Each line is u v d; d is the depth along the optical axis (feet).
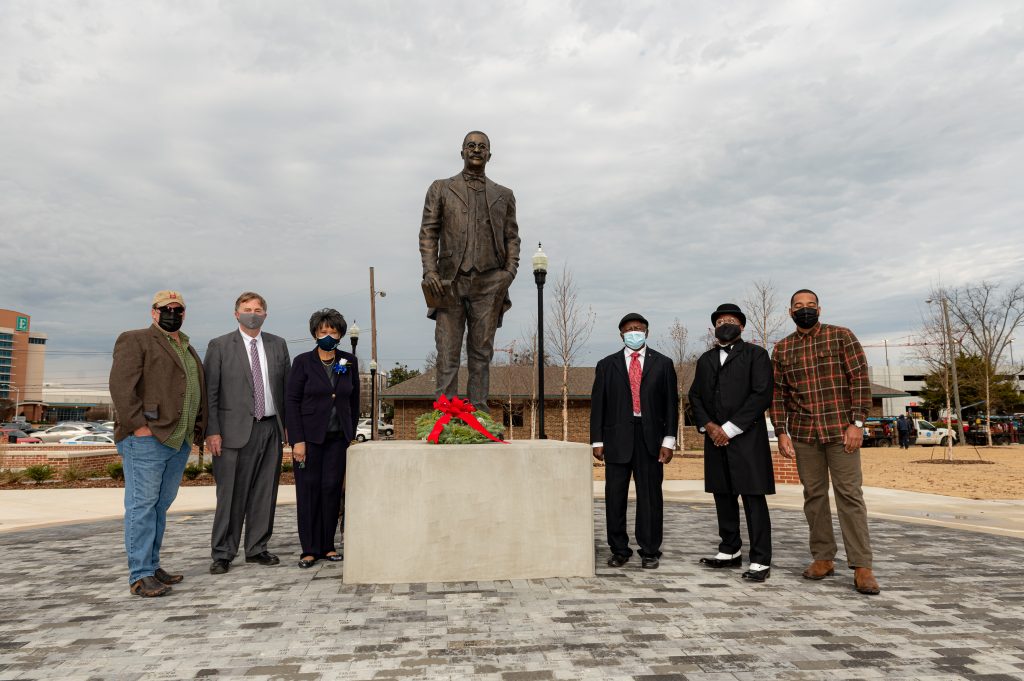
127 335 14.84
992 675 9.59
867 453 91.20
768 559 15.81
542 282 33.24
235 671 9.76
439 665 9.98
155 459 14.87
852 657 10.36
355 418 18.92
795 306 16.38
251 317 17.57
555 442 17.19
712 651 10.62
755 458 16.01
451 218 20.38
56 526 27.27
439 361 20.75
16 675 9.62
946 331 115.34
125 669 9.86
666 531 24.44
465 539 15.55
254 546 17.90
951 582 15.62
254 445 17.62
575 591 14.52
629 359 18.20
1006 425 118.42
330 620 12.36
